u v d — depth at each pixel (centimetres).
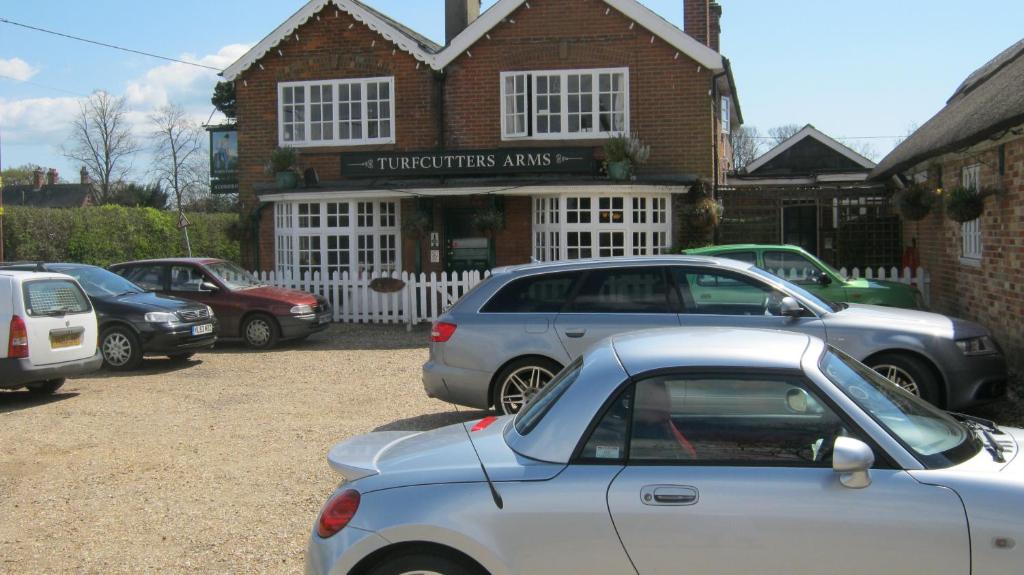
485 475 368
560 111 1791
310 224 1792
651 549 350
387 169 1719
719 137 1919
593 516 353
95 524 588
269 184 1884
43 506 629
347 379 1140
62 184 5784
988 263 1107
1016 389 916
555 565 354
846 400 367
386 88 1853
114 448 793
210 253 3167
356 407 959
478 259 1797
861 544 340
